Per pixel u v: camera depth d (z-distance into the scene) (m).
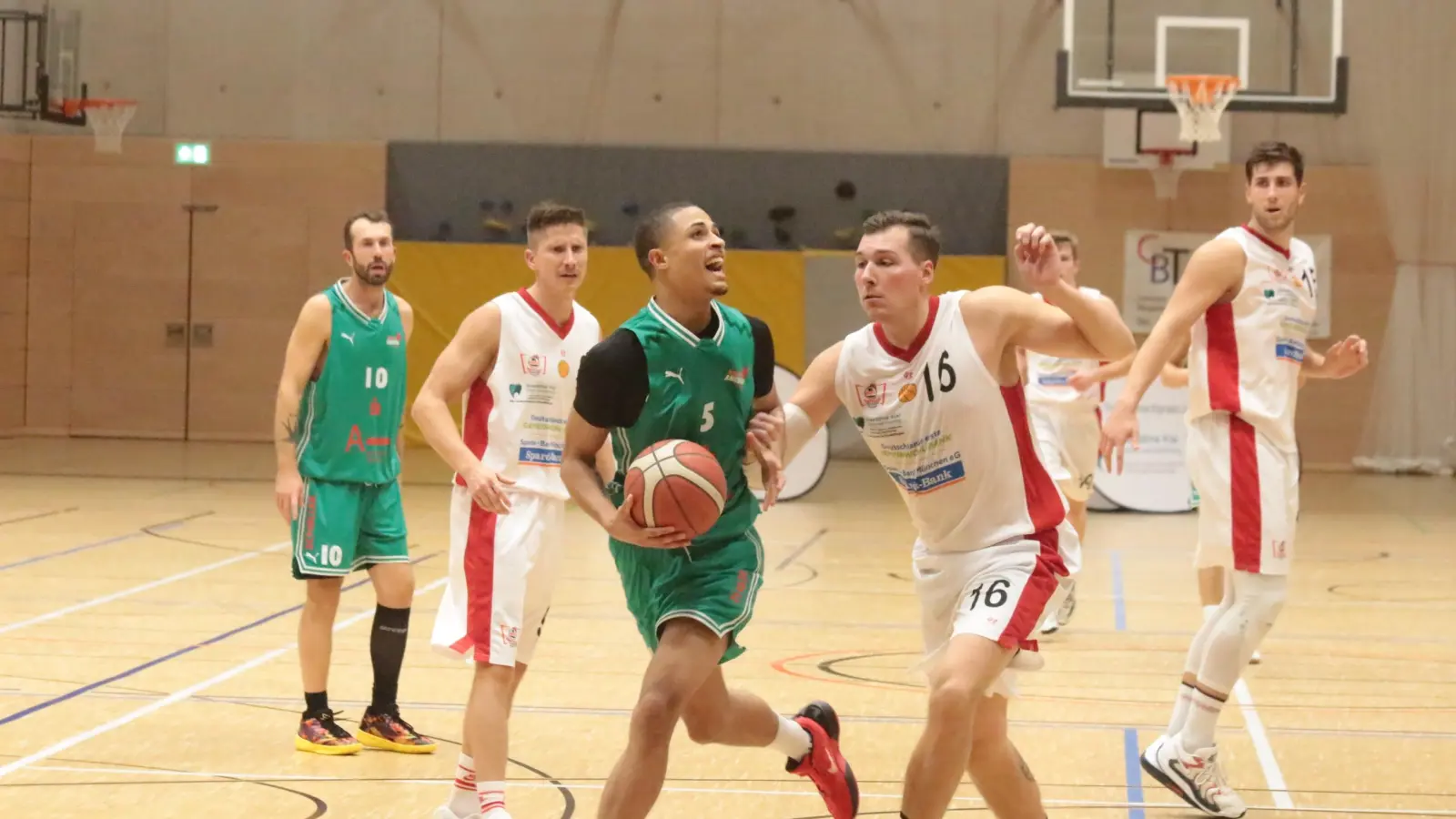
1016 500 7.61
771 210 39.66
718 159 39.72
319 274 40.78
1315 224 38.38
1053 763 10.53
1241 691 13.22
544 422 9.22
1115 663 14.47
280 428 10.85
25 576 18.84
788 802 9.34
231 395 41.31
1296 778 10.09
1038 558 7.48
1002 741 7.74
